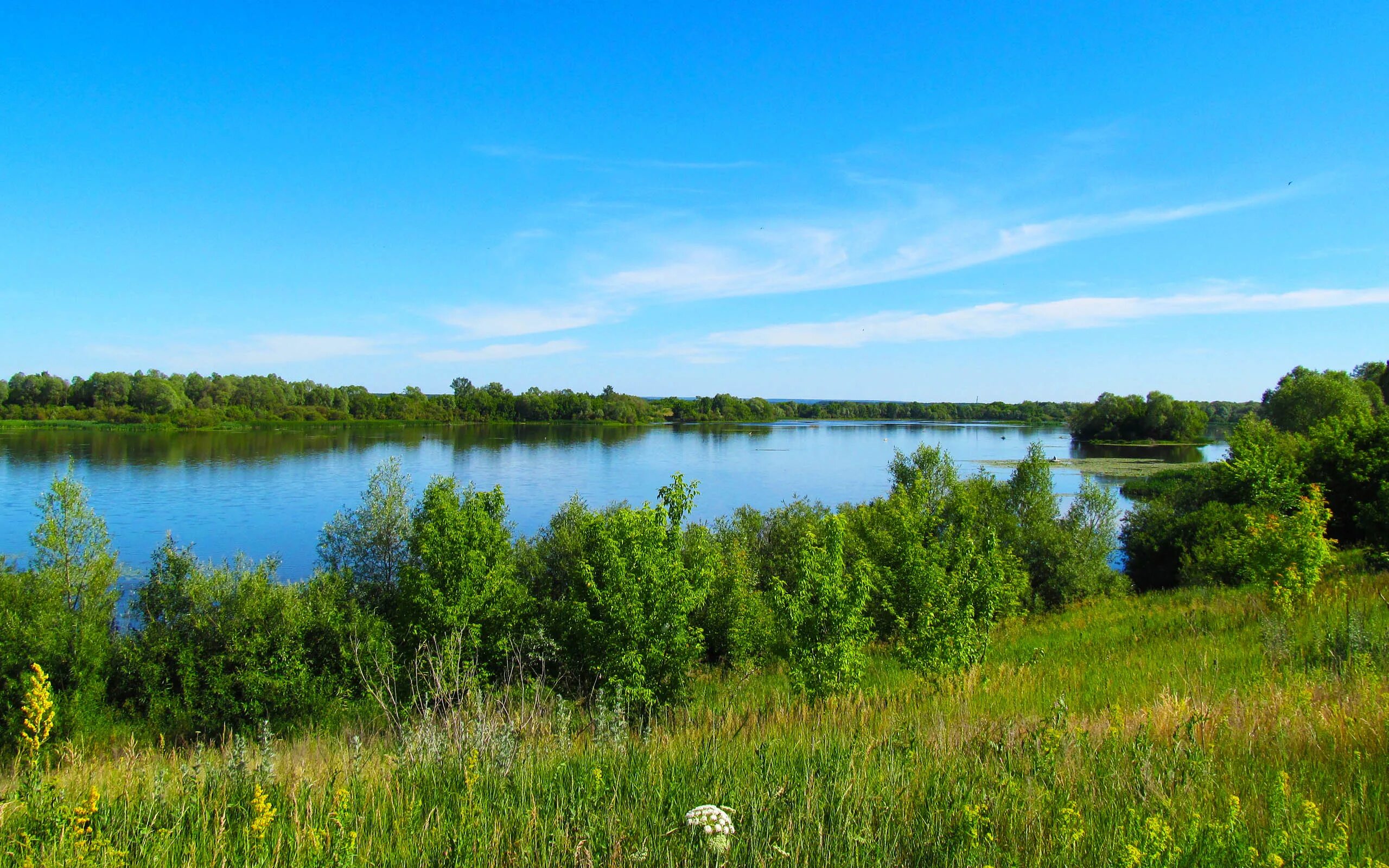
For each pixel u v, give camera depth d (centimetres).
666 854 373
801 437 13612
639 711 1148
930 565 1228
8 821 422
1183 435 11419
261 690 1588
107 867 382
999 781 438
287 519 4391
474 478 6612
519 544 2575
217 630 1697
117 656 1695
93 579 1720
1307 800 429
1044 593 2733
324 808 455
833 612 1008
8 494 4756
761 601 1898
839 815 405
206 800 518
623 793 476
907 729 614
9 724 1455
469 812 439
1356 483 2444
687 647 1234
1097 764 511
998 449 10775
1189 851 355
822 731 725
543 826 402
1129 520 3491
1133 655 1181
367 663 1622
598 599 1223
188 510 4638
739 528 2894
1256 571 1362
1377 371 9344
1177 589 2428
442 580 1608
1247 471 2147
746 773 513
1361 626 930
